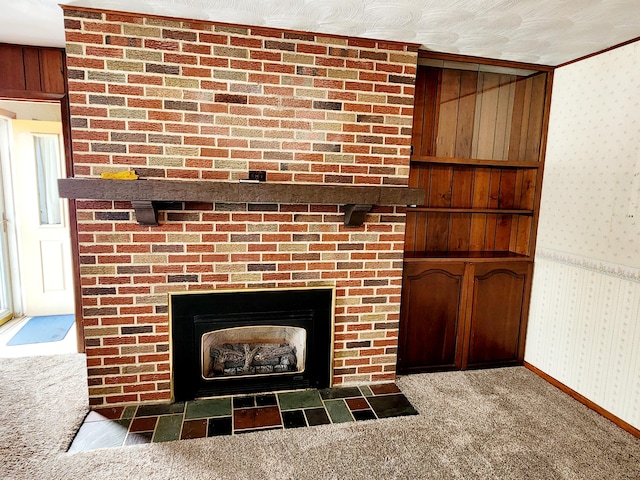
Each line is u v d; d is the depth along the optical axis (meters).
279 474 1.81
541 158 2.82
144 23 2.05
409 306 2.74
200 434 2.07
